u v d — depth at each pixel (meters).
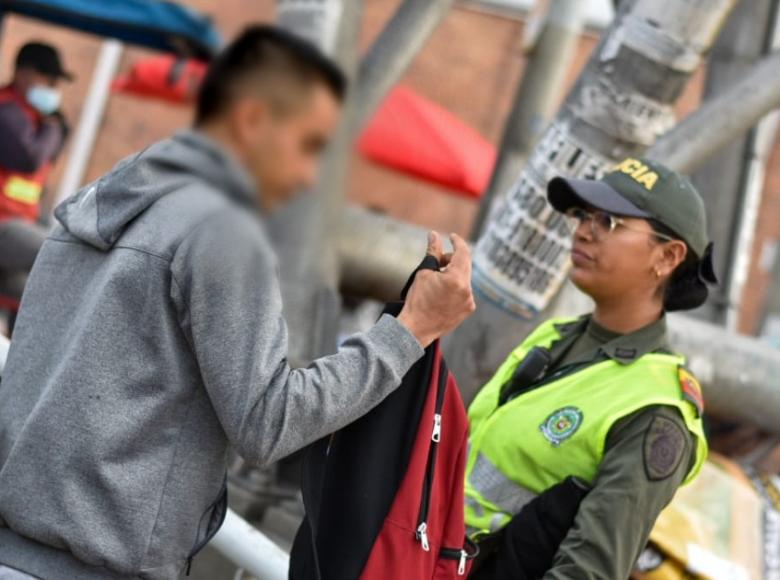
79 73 15.15
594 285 2.58
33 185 6.42
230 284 1.85
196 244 1.87
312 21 3.47
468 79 14.20
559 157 3.71
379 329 2.00
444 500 2.21
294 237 1.81
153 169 1.95
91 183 2.15
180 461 1.94
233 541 2.74
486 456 2.63
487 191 6.49
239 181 1.82
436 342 2.14
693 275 2.62
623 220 2.55
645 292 2.59
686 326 4.57
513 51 14.20
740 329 14.15
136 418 1.90
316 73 1.78
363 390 1.96
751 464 4.56
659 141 3.80
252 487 4.50
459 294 2.03
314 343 4.04
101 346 1.90
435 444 2.14
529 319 3.80
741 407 4.58
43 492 1.90
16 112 6.21
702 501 3.48
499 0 14.11
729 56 5.12
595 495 2.32
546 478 2.50
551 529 2.40
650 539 3.23
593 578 2.25
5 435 2.00
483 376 3.84
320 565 2.06
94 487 1.90
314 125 1.77
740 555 3.30
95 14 8.56
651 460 2.33
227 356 1.86
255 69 1.81
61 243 2.08
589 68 3.75
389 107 8.68
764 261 14.02
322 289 4.04
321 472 2.09
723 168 5.33
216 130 1.86
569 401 2.53
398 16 4.47
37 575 1.92
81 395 1.89
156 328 1.90
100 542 1.89
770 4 5.05
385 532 2.06
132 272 1.90
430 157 8.66
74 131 15.03
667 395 2.41
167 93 10.88
